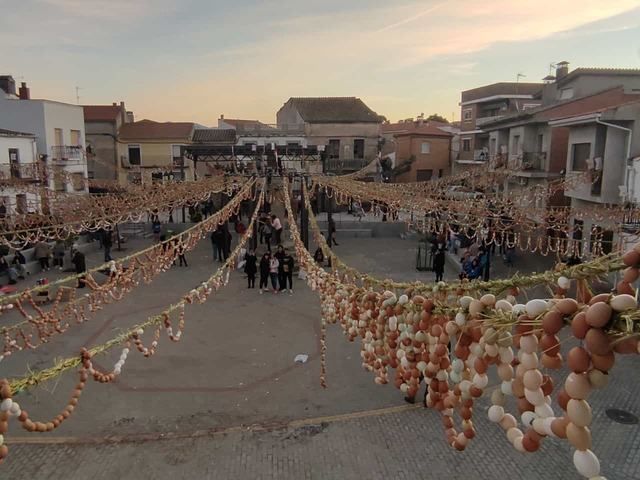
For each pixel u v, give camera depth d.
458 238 24.56
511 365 2.76
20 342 13.62
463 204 19.56
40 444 9.09
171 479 8.13
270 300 17.92
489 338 2.79
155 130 46.41
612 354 2.02
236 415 10.16
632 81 29.88
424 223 22.12
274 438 9.29
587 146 21.34
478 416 9.72
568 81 31.16
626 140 19.34
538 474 8.07
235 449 8.95
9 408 3.55
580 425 2.15
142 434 9.45
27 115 33.88
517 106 40.41
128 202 22.89
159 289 19.59
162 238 25.23
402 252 27.03
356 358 12.85
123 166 44.97
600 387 2.10
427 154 47.06
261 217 27.64
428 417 9.91
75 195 24.67
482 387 3.06
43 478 8.15
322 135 45.44
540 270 20.78
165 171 41.66
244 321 15.77
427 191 25.64
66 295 18.09
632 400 10.35
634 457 8.48
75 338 14.27
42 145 34.09
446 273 22.19
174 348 13.55
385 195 21.61
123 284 12.34
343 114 46.19
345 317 5.77
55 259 22.88
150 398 10.83
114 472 8.30
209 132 47.88
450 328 3.30
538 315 2.46
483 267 19.05
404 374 4.41
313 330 14.95
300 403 10.63
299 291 19.06
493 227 18.67
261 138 45.56
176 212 37.25
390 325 4.36
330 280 6.66
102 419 9.98
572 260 17.42
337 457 8.67
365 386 11.33
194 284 20.39
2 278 20.00
